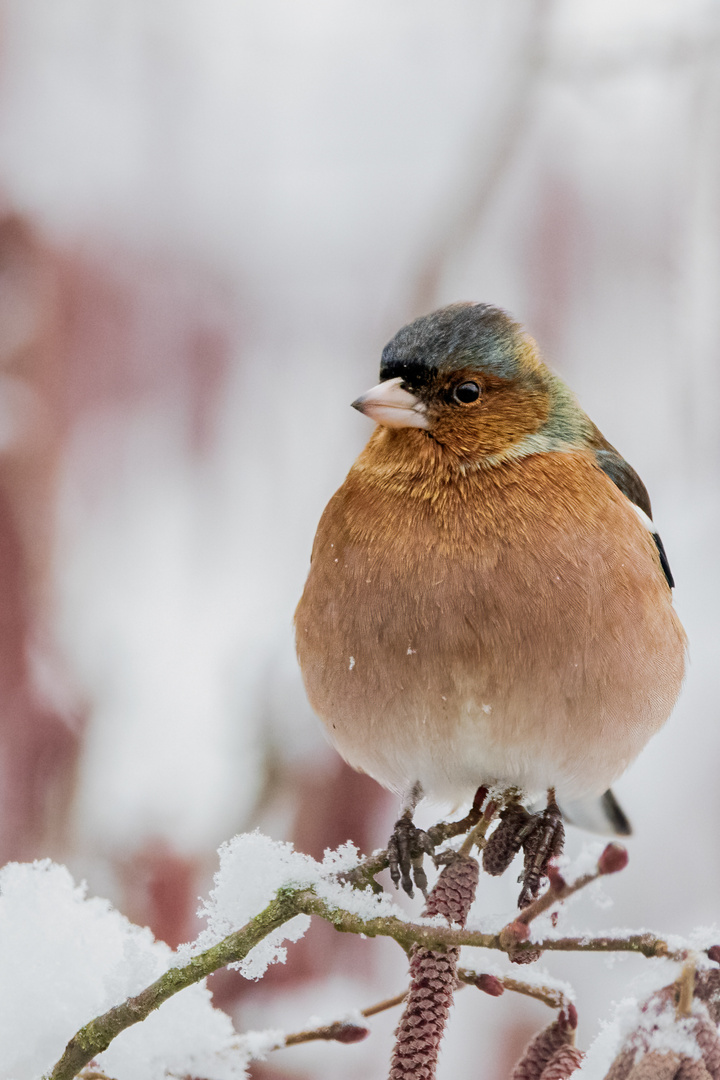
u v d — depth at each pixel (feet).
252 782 28.94
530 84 36.32
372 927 14.53
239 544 38.60
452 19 40.98
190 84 37.99
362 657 21.08
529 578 20.49
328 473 38.58
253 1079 26.27
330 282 38.78
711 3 36.88
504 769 21.39
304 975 27.12
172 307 35.83
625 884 32.48
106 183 35.40
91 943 16.53
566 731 20.88
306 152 39.93
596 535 20.99
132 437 35.73
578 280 36.86
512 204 37.22
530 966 15.98
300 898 15.02
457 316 22.76
